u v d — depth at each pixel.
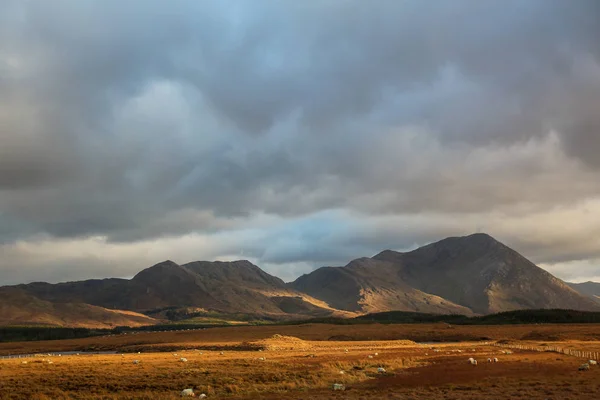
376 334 195.88
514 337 167.88
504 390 46.00
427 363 74.19
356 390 48.91
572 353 86.94
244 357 91.44
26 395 47.34
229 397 46.16
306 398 43.91
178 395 47.16
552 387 46.47
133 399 45.44
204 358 89.38
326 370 64.00
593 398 40.25
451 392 46.06
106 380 55.84
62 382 54.66
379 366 69.94
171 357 94.00
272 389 50.44
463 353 94.00
